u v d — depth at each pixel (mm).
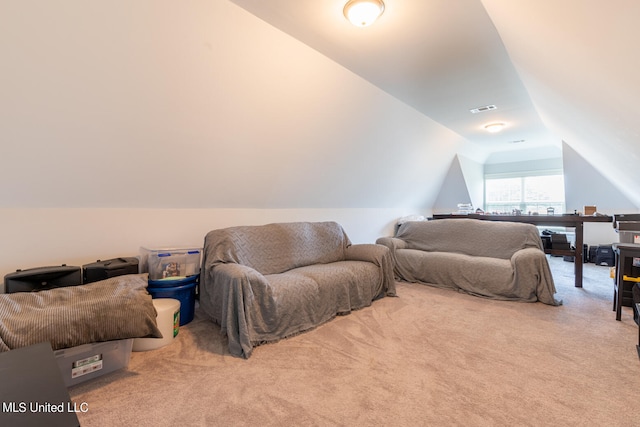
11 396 668
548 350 1890
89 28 1542
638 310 1863
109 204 2346
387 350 1900
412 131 4160
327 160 3496
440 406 1350
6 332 1301
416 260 3725
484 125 4461
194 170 2545
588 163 4672
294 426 1224
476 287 3188
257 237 2676
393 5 1815
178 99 2053
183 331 2207
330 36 2152
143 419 1258
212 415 1287
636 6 838
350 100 3010
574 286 3525
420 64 2580
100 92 1772
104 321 1521
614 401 1379
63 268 1951
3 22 1369
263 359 1789
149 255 2365
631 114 1600
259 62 2182
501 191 6781
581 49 1343
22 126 1686
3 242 1940
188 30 1794
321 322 2350
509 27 1756
